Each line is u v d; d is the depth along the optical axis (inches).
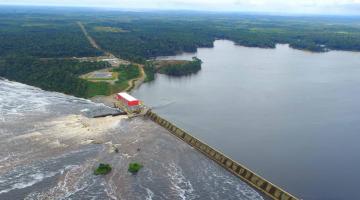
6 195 3316.9
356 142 4746.6
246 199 3348.9
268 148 4483.3
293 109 6122.1
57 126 4918.8
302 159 4210.1
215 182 3631.9
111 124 5108.3
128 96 5930.1
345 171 3949.3
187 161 4055.1
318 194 3489.2
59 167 3814.0
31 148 4222.4
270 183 3464.6
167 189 3472.0
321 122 5487.2
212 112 5861.2
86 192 3403.1
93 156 4072.3
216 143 4591.5
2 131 4665.4
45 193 3368.6
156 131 4909.0
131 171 3745.1
